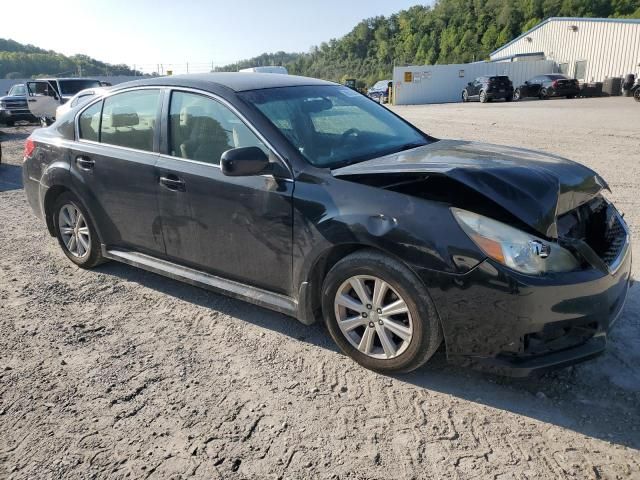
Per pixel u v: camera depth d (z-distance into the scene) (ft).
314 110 12.91
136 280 15.78
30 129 68.69
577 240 9.50
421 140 13.85
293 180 11.00
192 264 13.25
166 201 13.09
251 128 11.73
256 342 12.13
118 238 14.83
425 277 9.39
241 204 11.66
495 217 9.11
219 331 12.68
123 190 14.02
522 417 9.32
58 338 12.46
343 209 10.23
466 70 132.05
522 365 9.12
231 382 10.60
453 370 10.78
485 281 8.96
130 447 8.86
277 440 8.93
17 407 9.95
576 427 9.02
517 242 8.92
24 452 8.79
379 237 9.73
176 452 8.71
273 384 10.50
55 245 19.24
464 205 9.34
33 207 17.44
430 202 9.54
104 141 14.75
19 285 15.58
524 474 8.04
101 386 10.55
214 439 9.00
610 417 9.22
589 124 52.11
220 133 12.28
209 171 12.23
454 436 8.90
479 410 9.53
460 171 9.52
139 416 9.62
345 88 14.98
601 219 11.01
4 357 11.69
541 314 8.88
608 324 9.48
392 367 10.37
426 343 9.80
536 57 143.95
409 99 132.67
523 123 56.08
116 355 11.69
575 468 8.13
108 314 13.66
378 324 10.37
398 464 8.32
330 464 8.37
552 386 10.13
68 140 15.64
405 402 9.82
